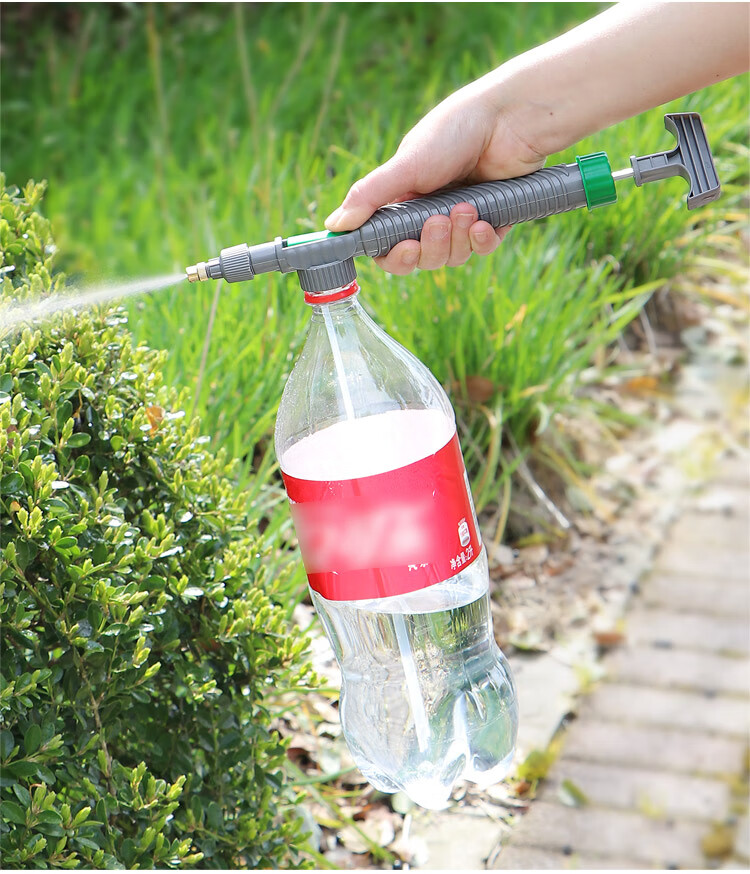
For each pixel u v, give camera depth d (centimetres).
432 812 211
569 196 127
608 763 222
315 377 137
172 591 149
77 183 359
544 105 137
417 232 126
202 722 156
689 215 357
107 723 144
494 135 140
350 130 381
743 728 230
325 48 443
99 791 140
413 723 151
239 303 266
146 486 157
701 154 127
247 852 161
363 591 124
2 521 133
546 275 298
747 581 268
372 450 124
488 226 127
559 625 255
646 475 302
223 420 240
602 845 205
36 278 146
